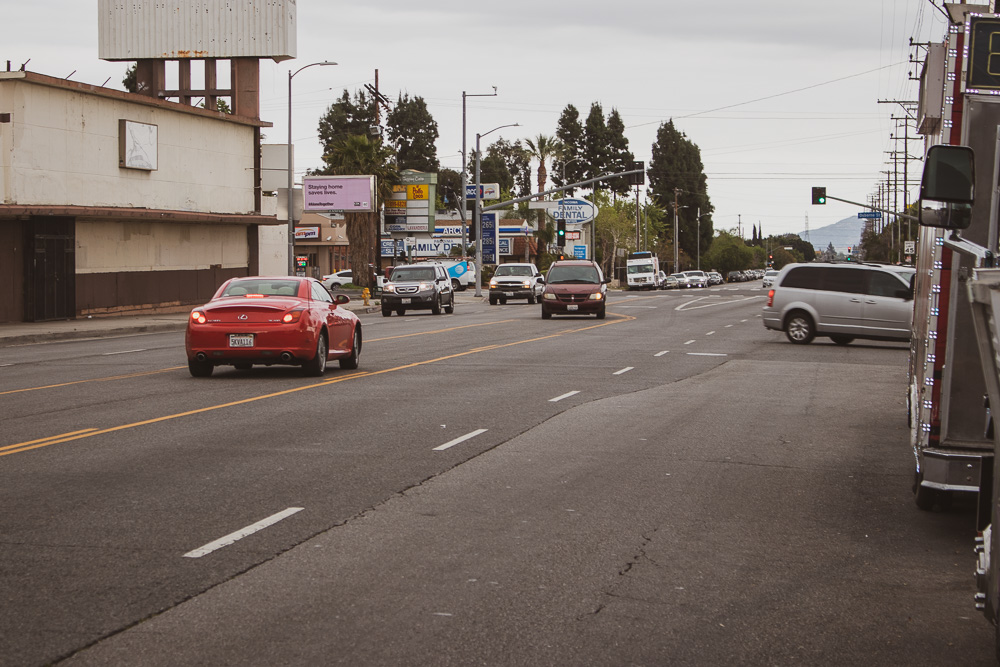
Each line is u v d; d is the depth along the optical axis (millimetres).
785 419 14078
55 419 13016
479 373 19281
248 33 48844
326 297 19500
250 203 48875
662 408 14945
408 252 86562
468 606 5996
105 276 38656
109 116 38531
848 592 6488
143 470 9812
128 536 7410
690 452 11398
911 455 11453
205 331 17500
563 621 5781
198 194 44594
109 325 34000
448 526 7895
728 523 8234
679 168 142875
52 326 33188
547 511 8477
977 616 6051
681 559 7156
